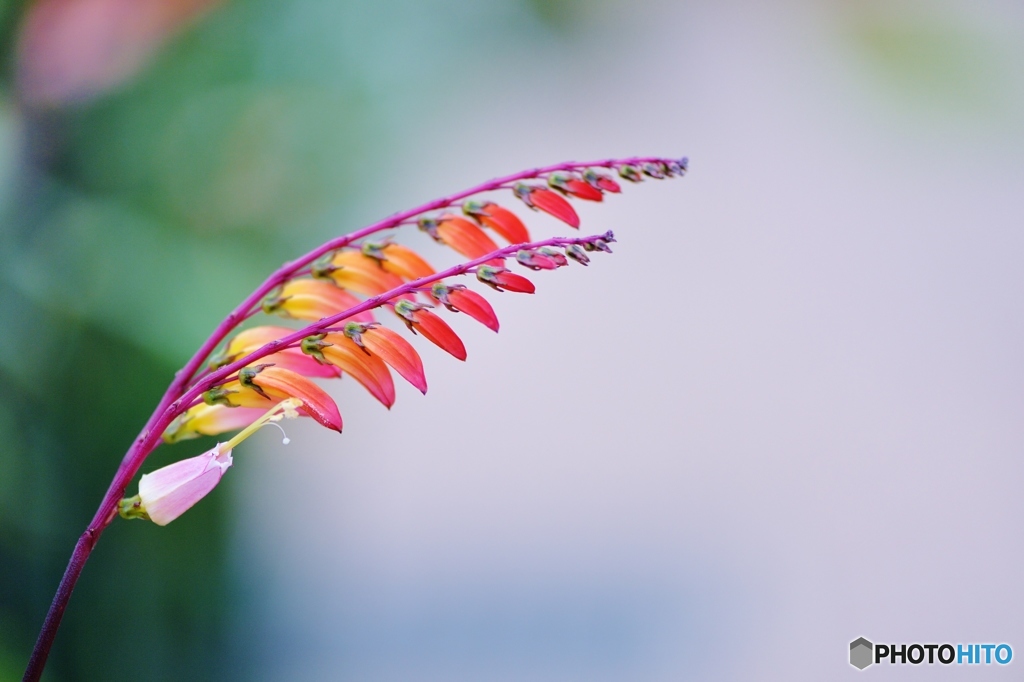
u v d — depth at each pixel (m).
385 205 1.24
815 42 1.83
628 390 2.57
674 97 2.07
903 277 2.74
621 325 2.70
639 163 0.67
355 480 2.24
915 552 2.12
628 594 2.06
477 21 1.19
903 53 1.12
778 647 1.94
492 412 2.51
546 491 2.34
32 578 1.00
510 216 0.67
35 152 0.96
